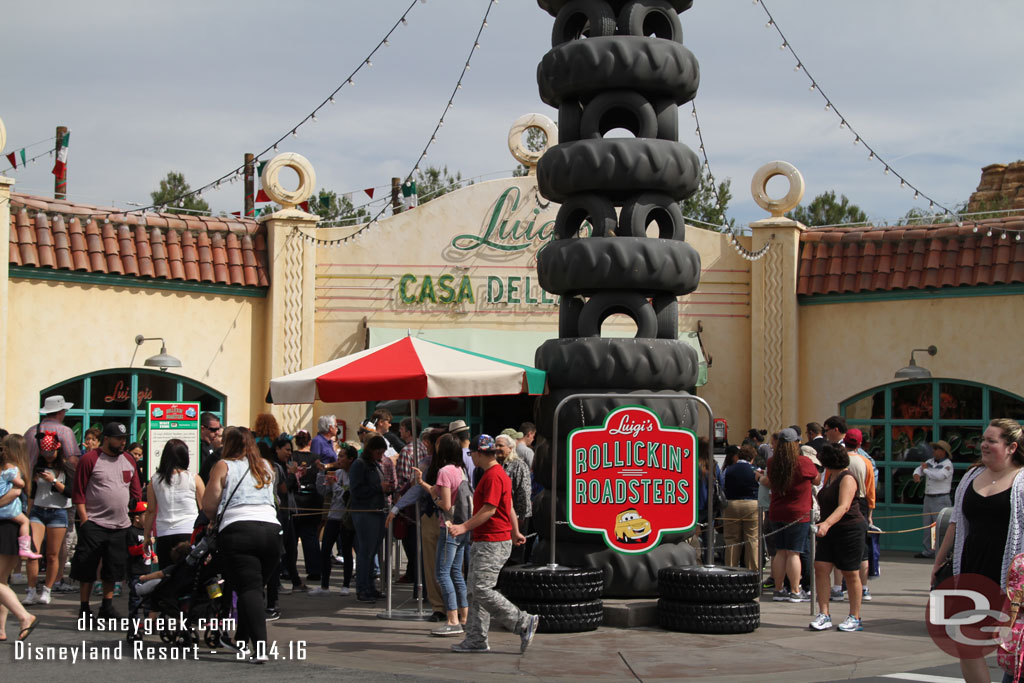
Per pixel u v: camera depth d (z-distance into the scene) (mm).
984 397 18328
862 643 9859
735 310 20406
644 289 11445
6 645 9539
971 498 7395
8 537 10508
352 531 12992
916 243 19016
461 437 12211
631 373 11062
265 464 9102
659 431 10836
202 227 19109
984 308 18344
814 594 11016
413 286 20172
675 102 11719
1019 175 37219
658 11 11664
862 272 19250
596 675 8539
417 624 10852
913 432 18938
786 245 19812
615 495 10727
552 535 10539
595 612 10289
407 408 20391
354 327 20016
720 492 14047
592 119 11414
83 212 17969
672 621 10273
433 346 11547
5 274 16672
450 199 20359
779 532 12969
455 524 10305
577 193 11484
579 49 11273
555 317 20438
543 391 11133
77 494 10633
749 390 20297
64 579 13445
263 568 8945
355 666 8789
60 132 22891
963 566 7391
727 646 9672
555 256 11352
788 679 8461
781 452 12508
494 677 8438
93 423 17906
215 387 18969
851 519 10500
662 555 10930
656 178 11242
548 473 11250
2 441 10703
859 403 19500
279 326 19359
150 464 14758
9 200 16938
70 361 17562
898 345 19047
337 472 13367
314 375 11094
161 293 18531
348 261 20031
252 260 19344
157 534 10031
